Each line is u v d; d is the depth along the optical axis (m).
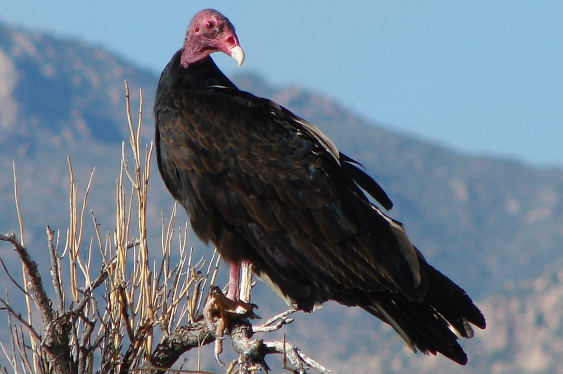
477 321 9.50
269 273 10.28
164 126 10.34
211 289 9.34
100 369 9.30
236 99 10.40
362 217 9.86
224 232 10.22
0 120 193.88
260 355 8.30
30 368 9.20
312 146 10.10
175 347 9.61
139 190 9.41
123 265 9.37
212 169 10.06
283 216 9.92
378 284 9.67
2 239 8.34
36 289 8.70
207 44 10.87
